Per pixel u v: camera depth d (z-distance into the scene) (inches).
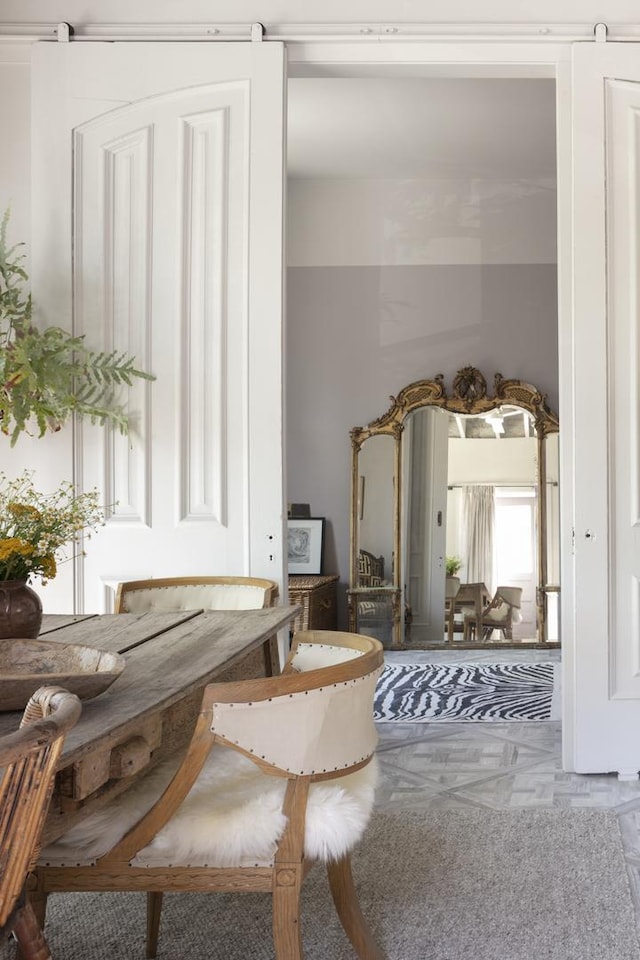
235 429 149.4
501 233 291.4
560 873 108.0
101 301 150.3
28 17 152.9
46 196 150.8
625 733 147.9
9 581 80.3
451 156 272.5
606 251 149.4
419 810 130.8
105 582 150.0
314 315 295.6
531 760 156.0
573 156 149.8
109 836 69.8
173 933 94.4
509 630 284.4
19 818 48.3
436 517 288.4
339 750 71.8
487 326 291.6
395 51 153.3
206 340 150.0
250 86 150.3
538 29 151.6
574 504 148.6
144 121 151.3
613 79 150.4
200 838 68.9
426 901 101.0
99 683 64.1
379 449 290.8
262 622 101.6
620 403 149.6
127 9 152.8
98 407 149.2
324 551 293.4
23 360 134.6
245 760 83.7
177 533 149.1
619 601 149.0
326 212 294.8
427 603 286.5
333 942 92.1
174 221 150.5
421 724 181.8
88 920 97.6
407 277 293.6
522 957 88.1
